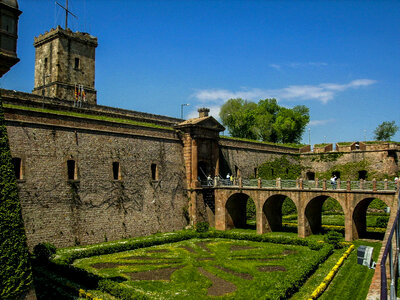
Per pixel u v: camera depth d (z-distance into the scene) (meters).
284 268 29.17
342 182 43.19
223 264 30.30
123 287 22.70
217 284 25.45
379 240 39.53
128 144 42.88
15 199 17.25
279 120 93.06
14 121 33.00
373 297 17.16
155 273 27.77
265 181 46.19
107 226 38.53
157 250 35.53
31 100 41.12
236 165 58.09
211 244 38.38
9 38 17.06
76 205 36.25
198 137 49.28
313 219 43.94
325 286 24.39
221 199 48.41
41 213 33.38
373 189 37.84
